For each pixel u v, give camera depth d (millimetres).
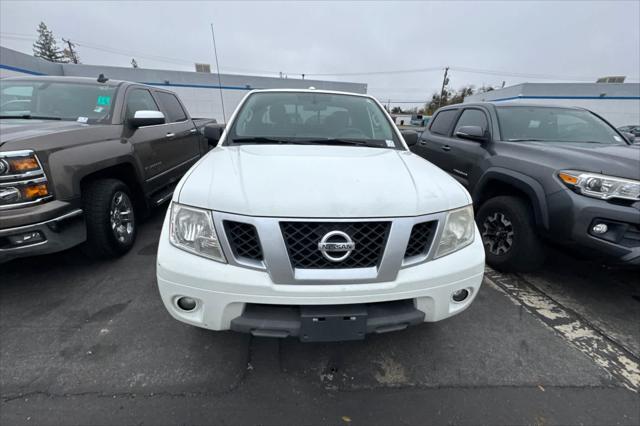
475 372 1692
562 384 1630
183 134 4465
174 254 1371
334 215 1296
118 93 3195
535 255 2520
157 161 3570
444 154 3863
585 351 1876
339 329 1351
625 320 2188
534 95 22891
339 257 1320
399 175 1627
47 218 1981
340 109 2592
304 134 2336
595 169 2113
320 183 1434
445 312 1490
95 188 2545
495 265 2797
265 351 1785
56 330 1897
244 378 1604
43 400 1438
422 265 1413
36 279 2447
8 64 14484
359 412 1445
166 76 21562
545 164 2406
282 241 1278
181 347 1791
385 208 1345
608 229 2039
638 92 21906
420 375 1662
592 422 1417
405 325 1428
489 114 3307
